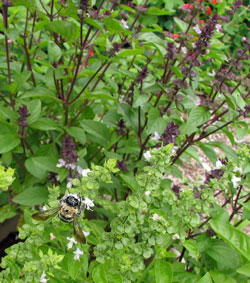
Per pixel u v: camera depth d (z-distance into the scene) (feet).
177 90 1.09
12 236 1.39
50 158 1.09
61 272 0.80
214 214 0.96
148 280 0.89
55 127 1.16
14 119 1.10
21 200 1.09
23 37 1.15
